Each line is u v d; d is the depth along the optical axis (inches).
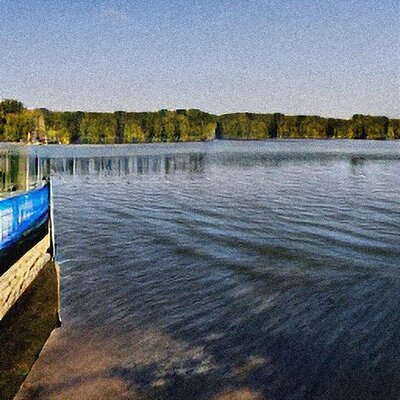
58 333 460.8
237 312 522.0
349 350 430.3
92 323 489.1
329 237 884.6
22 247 485.1
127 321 496.1
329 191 1621.6
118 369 393.1
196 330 475.2
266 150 5433.1
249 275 653.3
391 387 370.3
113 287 605.6
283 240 863.7
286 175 2297.0
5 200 432.8
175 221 1061.1
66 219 1101.1
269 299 560.7
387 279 629.0
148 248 809.5
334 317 505.7
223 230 956.6
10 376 356.8
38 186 608.4
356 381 379.9
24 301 461.4
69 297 566.9
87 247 818.2
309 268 684.7
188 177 2212.1
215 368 399.5
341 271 668.7
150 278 643.5
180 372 391.9
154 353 423.2
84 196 1561.3
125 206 1311.5
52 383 366.9
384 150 5497.1
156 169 2723.9
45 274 539.5
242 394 361.7
